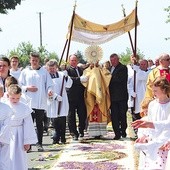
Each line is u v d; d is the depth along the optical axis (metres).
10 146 8.53
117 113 14.91
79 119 15.38
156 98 7.50
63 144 14.22
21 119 8.63
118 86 14.88
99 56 15.25
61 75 14.65
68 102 14.80
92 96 15.12
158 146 7.04
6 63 9.99
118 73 14.90
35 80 13.20
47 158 11.87
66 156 11.96
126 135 15.45
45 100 13.27
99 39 15.98
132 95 15.49
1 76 9.99
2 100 8.67
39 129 13.14
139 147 7.18
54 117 14.33
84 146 13.55
